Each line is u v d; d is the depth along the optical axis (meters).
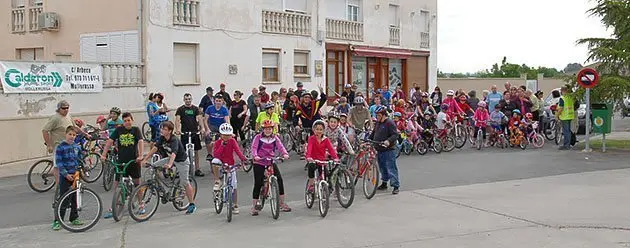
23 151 18.20
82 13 23.95
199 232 10.10
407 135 19.67
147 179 11.70
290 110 19.97
